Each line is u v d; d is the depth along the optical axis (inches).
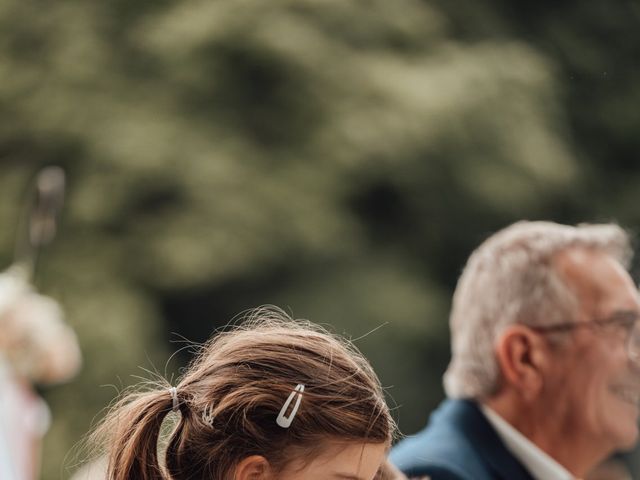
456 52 730.8
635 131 783.7
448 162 698.8
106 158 674.2
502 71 730.2
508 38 767.1
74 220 668.7
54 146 690.2
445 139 693.9
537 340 139.6
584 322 138.9
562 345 138.9
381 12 719.7
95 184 671.8
